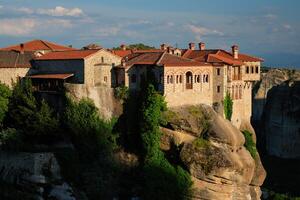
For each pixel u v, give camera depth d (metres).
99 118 96.81
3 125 98.31
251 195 109.69
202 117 99.19
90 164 94.69
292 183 145.50
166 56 103.31
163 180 93.38
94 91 97.25
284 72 192.38
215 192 95.62
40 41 121.00
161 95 96.94
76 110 95.31
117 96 98.81
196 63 101.88
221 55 115.81
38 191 89.94
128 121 98.25
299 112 166.88
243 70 114.31
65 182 91.75
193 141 96.69
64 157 93.44
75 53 103.69
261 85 191.62
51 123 94.75
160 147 96.69
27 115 95.62
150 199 92.31
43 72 105.56
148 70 99.56
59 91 97.94
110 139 97.44
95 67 100.50
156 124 95.19
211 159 94.75
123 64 102.06
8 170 92.31
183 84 99.94
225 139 97.06
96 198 92.19
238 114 112.75
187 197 94.44
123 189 93.62
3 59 105.38
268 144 176.25
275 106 173.50
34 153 91.00
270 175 153.50
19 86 101.69
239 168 97.06
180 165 95.94
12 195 89.06
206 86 103.88
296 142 167.38
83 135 94.88
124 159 96.12
